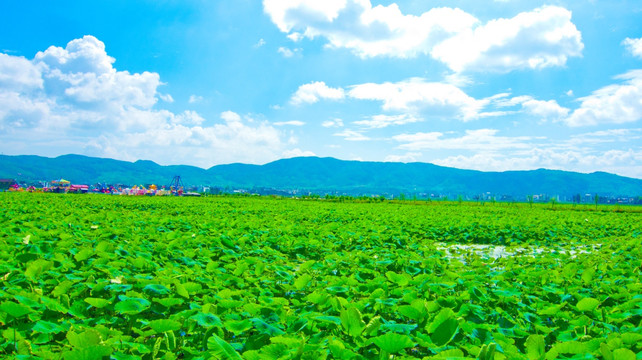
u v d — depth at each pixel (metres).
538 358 3.08
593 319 4.30
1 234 8.30
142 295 4.38
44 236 8.21
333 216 19.42
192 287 4.59
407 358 2.95
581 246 12.20
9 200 21.38
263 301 4.29
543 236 14.10
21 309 3.37
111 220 13.04
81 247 7.01
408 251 9.20
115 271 5.20
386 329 3.53
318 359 2.74
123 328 3.92
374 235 11.34
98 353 2.69
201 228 12.33
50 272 4.95
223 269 6.18
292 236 10.86
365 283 5.39
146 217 14.53
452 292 5.22
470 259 9.31
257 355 2.86
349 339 3.49
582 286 5.74
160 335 3.51
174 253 7.37
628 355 2.74
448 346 3.34
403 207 32.41
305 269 6.38
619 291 5.12
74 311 3.86
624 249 9.70
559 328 4.10
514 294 4.79
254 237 10.19
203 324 3.40
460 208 32.78
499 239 13.31
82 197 32.25
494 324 4.00
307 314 3.88
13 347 2.94
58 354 2.90
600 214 27.16
